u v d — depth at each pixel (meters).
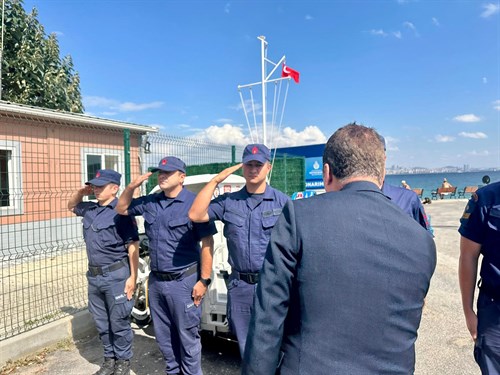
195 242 2.93
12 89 9.72
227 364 3.37
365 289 1.11
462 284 2.18
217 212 2.82
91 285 3.16
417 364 3.33
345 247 1.14
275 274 1.19
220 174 2.73
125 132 5.07
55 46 10.84
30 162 6.32
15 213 5.67
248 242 2.65
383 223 1.18
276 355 1.18
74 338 3.93
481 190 2.10
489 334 1.97
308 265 1.15
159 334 2.97
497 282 1.94
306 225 1.18
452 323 4.25
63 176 6.73
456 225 12.41
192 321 2.87
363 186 1.26
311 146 11.57
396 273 1.13
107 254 3.11
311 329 1.15
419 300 1.19
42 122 6.45
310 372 1.12
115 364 3.20
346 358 1.11
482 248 2.05
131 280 3.19
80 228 6.26
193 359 2.88
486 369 1.99
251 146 2.77
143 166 5.43
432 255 1.23
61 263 5.35
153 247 2.88
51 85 10.25
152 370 3.31
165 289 2.84
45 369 3.31
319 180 11.39
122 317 3.13
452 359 3.41
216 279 3.46
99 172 3.29
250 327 1.21
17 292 4.61
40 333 3.62
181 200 2.93
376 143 1.33
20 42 9.77
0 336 3.53
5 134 6.03
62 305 4.43
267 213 2.68
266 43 11.90
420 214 2.76
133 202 3.10
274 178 9.88
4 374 3.20
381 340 1.11
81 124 7.02
